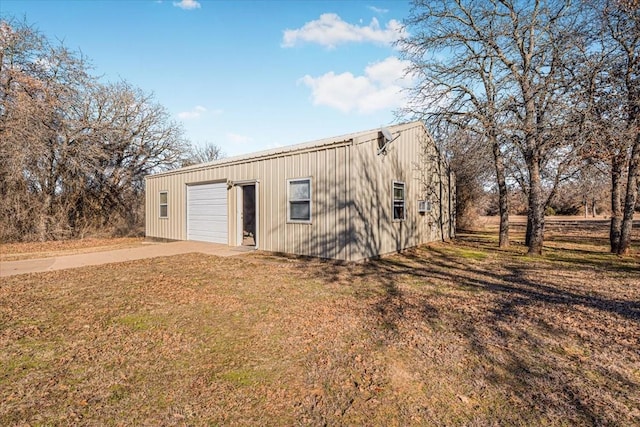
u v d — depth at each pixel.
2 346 3.57
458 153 13.60
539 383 2.83
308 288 6.00
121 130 17.41
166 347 3.55
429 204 12.72
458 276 7.07
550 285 6.23
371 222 9.05
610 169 10.22
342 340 3.71
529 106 9.73
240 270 7.64
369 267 8.05
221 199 12.16
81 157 15.18
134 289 5.93
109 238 16.44
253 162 10.80
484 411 2.46
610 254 10.20
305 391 2.73
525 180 12.45
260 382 2.86
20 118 12.96
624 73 8.23
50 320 4.36
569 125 8.40
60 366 3.14
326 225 8.79
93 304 5.04
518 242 13.84
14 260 9.23
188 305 4.99
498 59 11.20
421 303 5.07
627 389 2.75
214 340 3.73
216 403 2.56
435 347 3.53
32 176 14.39
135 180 20.28
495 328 4.05
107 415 2.42
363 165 8.66
